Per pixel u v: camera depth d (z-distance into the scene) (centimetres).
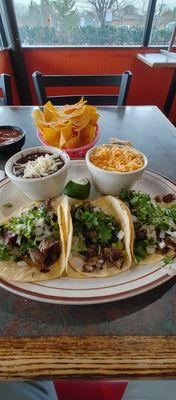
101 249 27
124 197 33
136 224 29
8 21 106
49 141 40
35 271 25
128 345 20
